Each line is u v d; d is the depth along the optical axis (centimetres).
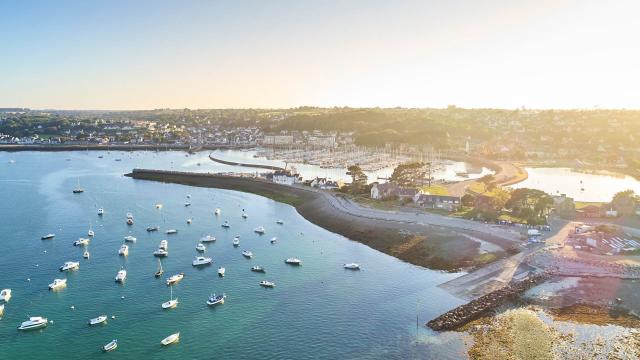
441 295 12838
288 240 18438
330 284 13838
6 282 14088
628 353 9850
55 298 12962
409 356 9862
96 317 11731
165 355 10100
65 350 10331
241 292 13350
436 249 16175
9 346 10506
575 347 10075
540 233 17475
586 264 14388
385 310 12031
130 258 16262
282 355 10044
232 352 10181
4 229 19650
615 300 12200
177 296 13088
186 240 18475
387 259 16038
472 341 10381
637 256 15012
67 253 16712
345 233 19200
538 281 13312
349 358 9862
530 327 10825
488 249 15838
